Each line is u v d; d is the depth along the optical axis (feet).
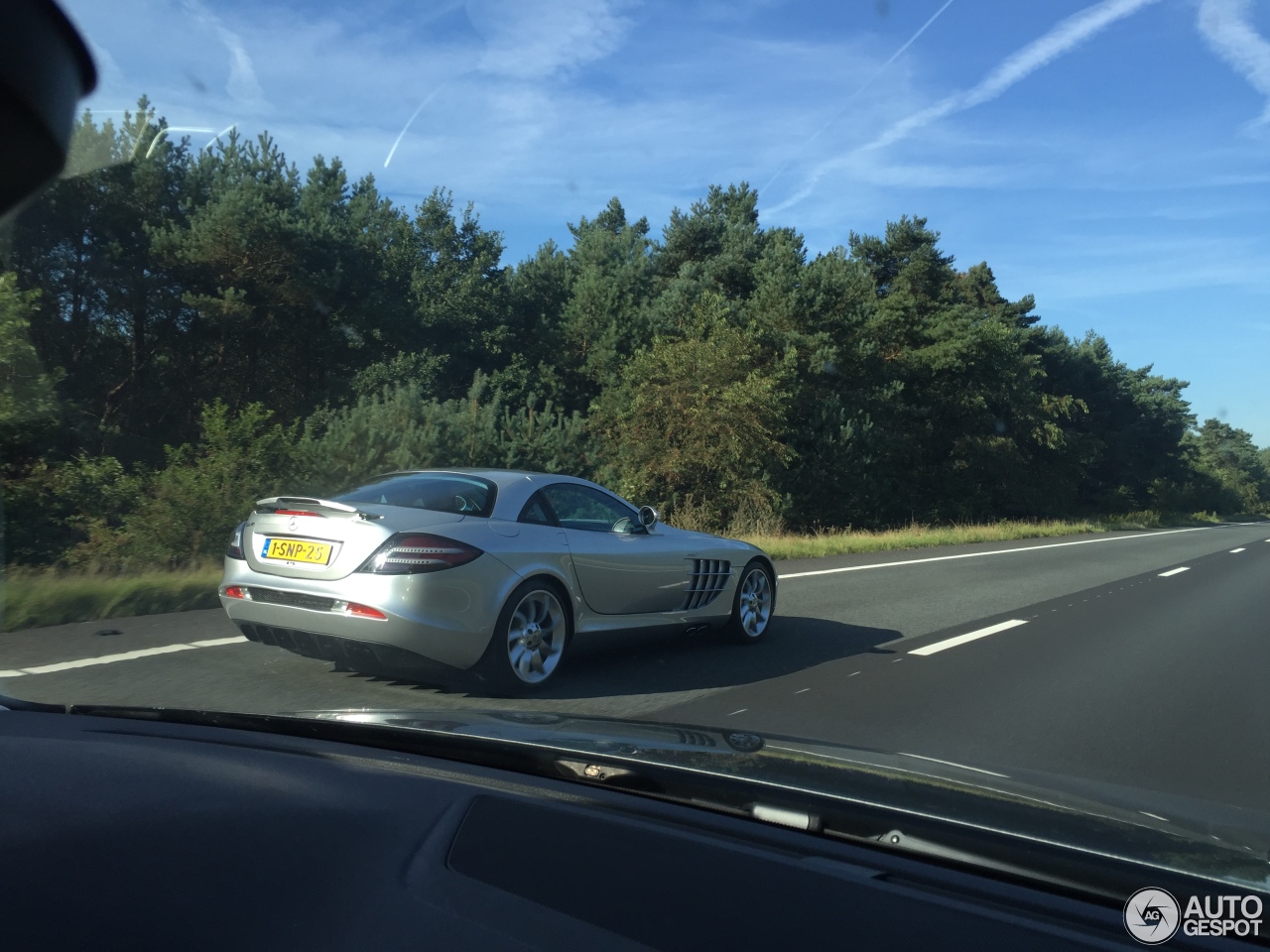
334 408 113.80
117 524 46.65
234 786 8.24
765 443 94.27
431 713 10.25
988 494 156.15
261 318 113.19
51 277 92.07
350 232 120.47
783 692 19.31
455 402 101.24
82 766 8.84
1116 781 14.06
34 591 25.23
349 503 18.06
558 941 5.65
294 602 17.03
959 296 188.75
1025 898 6.07
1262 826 7.43
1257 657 25.17
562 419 101.86
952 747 15.74
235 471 42.09
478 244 157.58
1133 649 26.18
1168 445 231.50
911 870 6.51
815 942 5.56
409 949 5.60
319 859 6.76
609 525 20.84
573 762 8.41
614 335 138.31
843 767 8.32
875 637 26.81
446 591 16.55
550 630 18.60
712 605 23.00
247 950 5.63
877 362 131.95
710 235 174.60
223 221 99.55
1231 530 152.46
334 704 16.51
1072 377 204.54
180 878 6.49
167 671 18.76
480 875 6.49
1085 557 64.34
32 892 6.30
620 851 6.81
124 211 98.84
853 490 113.91
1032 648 25.85
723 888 6.23
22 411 50.65
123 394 105.70
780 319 120.06
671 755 8.52
